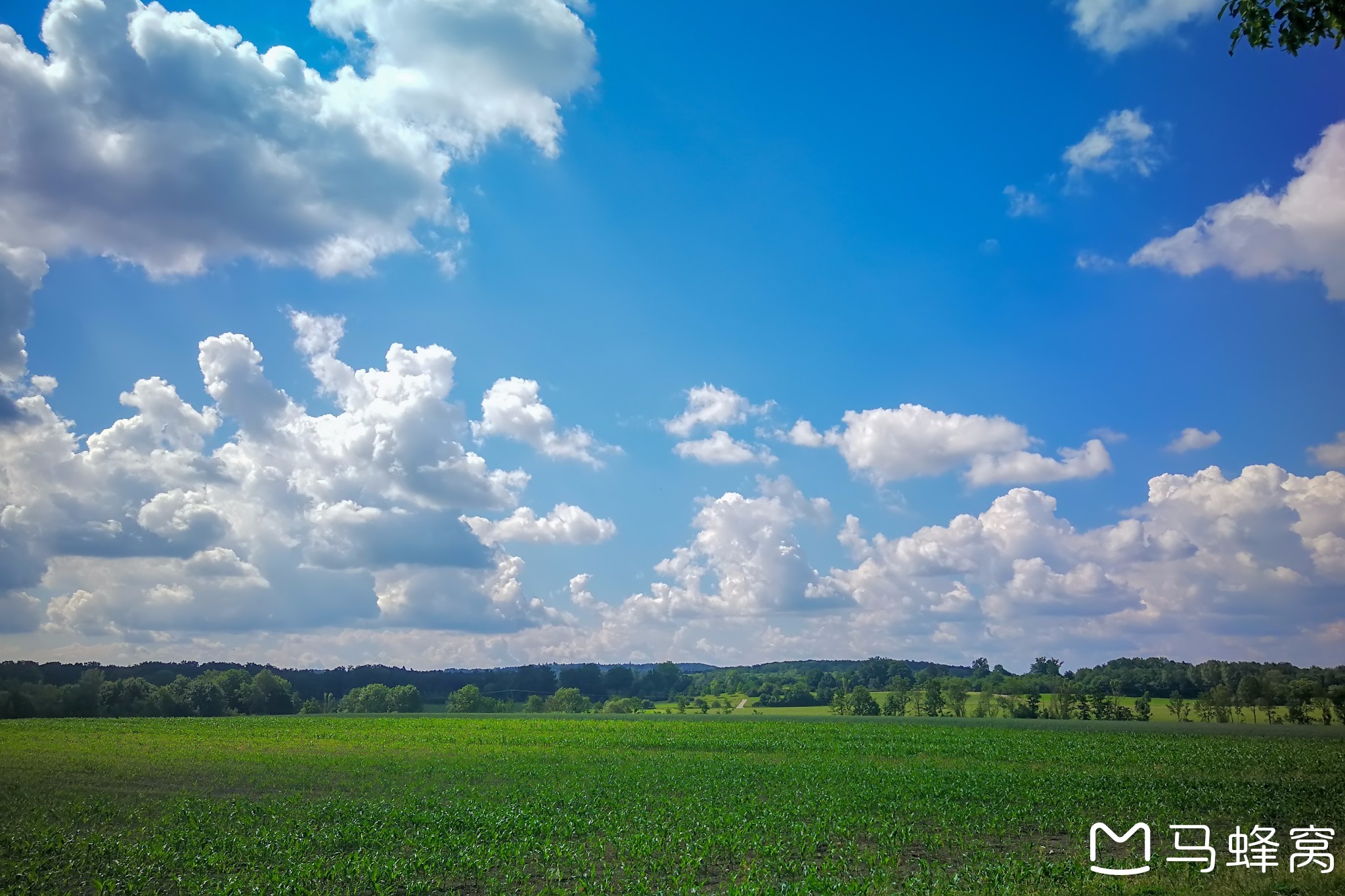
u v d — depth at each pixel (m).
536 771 45.06
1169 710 132.62
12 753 55.56
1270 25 13.21
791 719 103.75
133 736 72.62
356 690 173.25
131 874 22.16
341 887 21.31
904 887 19.97
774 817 29.48
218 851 24.84
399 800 34.16
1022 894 18.55
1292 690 117.56
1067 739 68.19
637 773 44.44
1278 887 16.83
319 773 44.41
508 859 23.73
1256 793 34.78
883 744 64.06
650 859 23.48
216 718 108.88
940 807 31.88
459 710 157.00
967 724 91.12
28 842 25.47
